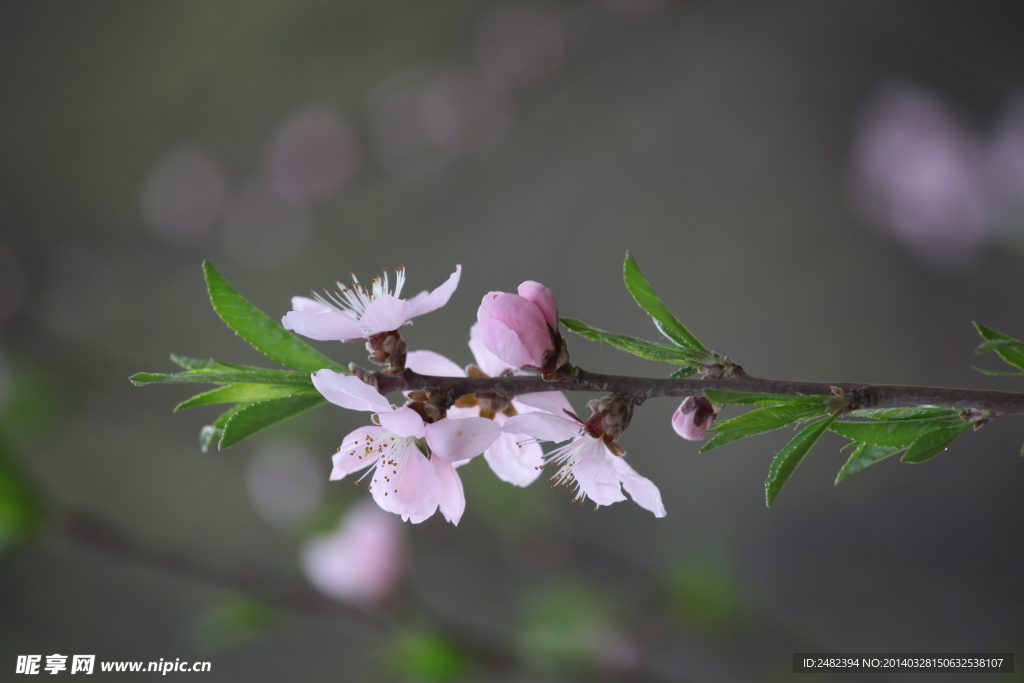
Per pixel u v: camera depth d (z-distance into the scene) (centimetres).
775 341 561
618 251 613
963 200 471
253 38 663
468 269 633
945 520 474
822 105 549
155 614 596
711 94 602
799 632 455
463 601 445
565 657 332
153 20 684
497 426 130
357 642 548
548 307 137
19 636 599
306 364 139
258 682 566
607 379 138
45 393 496
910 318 518
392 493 134
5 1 693
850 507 498
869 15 503
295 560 473
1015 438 472
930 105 484
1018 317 481
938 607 456
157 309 640
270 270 645
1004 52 445
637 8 559
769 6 548
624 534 521
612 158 631
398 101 618
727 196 598
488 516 378
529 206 638
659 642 359
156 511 624
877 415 138
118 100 677
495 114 597
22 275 630
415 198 651
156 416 517
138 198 659
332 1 643
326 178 632
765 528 511
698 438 148
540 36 582
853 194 535
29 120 677
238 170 648
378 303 137
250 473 460
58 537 291
